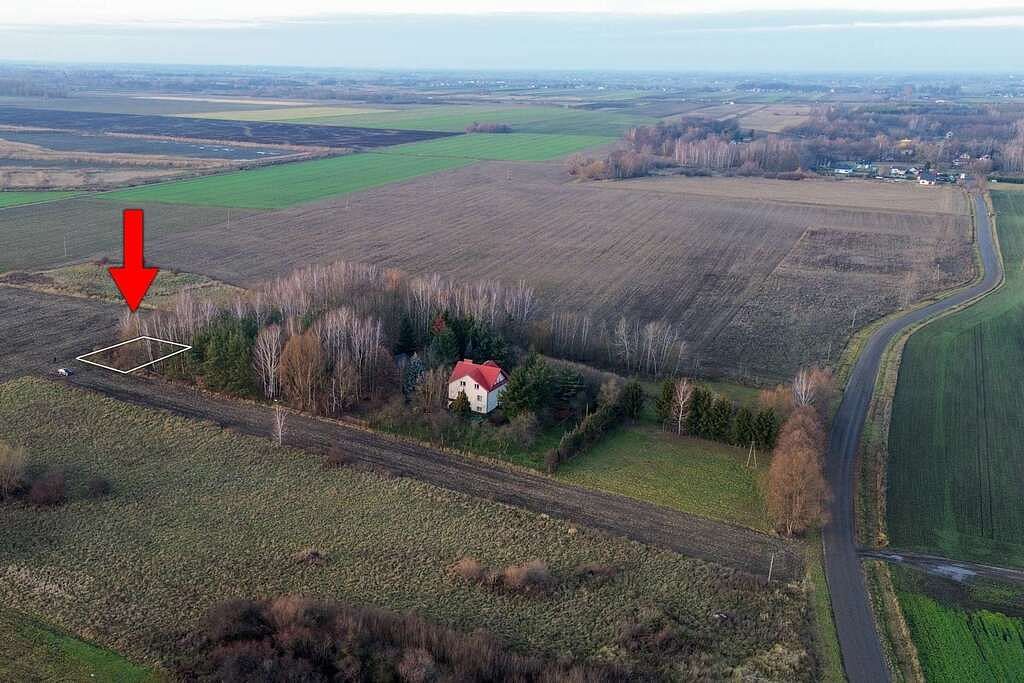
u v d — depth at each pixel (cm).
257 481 6994
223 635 5041
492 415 8262
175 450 7462
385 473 7181
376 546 6138
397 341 9469
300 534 6259
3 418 7894
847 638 5291
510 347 9488
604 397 8319
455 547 6162
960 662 5109
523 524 6488
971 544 6425
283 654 4862
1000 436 8269
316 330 8662
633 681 4791
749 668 4925
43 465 7088
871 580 5909
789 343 10844
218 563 5859
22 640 5009
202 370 8769
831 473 7438
